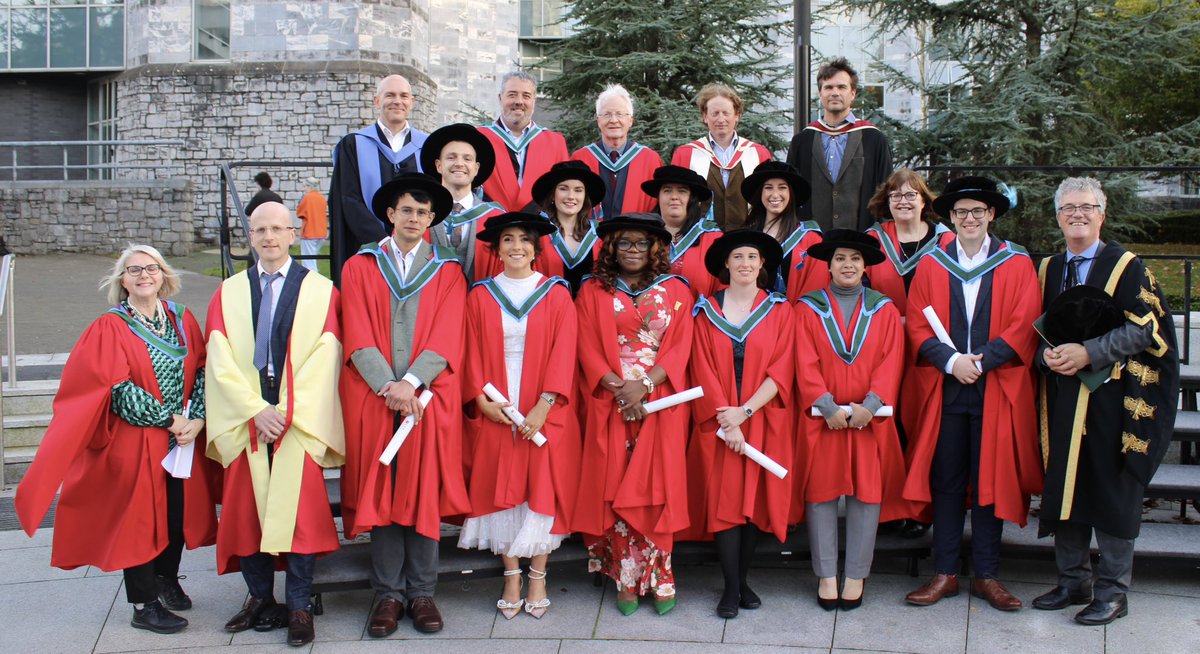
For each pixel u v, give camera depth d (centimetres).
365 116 1972
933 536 488
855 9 1333
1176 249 1583
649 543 468
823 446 466
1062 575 465
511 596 467
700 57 1281
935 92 1197
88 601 486
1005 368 464
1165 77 1377
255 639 446
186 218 1858
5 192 1830
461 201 506
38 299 1225
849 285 479
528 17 2536
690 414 482
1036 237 1124
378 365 443
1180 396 580
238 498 443
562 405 461
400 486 443
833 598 469
